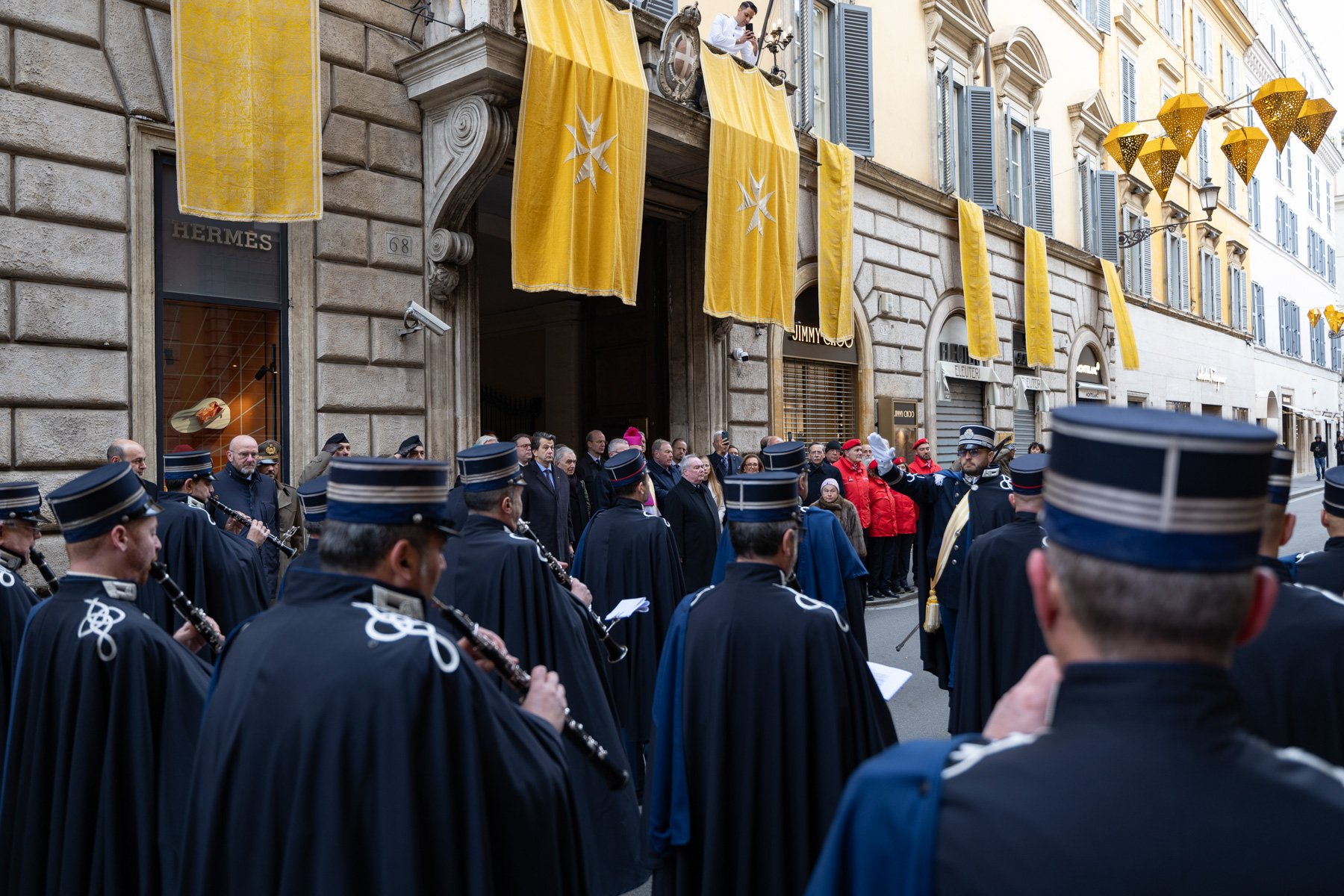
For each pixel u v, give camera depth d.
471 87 7.81
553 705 2.21
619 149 8.46
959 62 16.42
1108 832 0.94
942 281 15.32
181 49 6.50
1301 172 39.50
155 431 6.64
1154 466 1.02
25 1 6.04
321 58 7.56
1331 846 0.92
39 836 2.62
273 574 6.59
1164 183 13.38
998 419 16.91
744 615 2.79
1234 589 1.01
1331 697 2.14
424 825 1.72
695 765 2.79
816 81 13.40
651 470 9.37
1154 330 24.16
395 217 8.05
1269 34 35.22
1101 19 22.05
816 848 2.65
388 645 1.81
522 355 14.41
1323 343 42.38
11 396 5.93
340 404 7.68
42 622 2.74
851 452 10.65
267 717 1.78
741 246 10.12
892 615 9.55
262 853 1.72
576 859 2.05
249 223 7.32
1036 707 1.29
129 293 6.54
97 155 6.37
